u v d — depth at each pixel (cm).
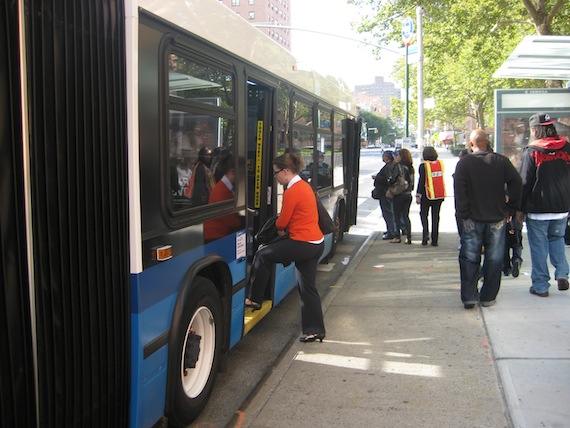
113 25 279
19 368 219
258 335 598
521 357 475
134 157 292
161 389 337
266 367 505
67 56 245
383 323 598
